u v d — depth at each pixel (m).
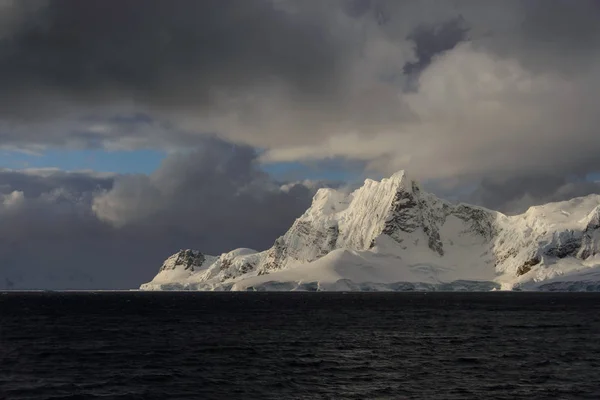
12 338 124.06
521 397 67.19
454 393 69.44
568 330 144.75
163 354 99.62
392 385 74.12
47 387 72.38
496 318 190.12
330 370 84.56
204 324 163.25
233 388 72.50
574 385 73.81
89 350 104.38
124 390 71.00
